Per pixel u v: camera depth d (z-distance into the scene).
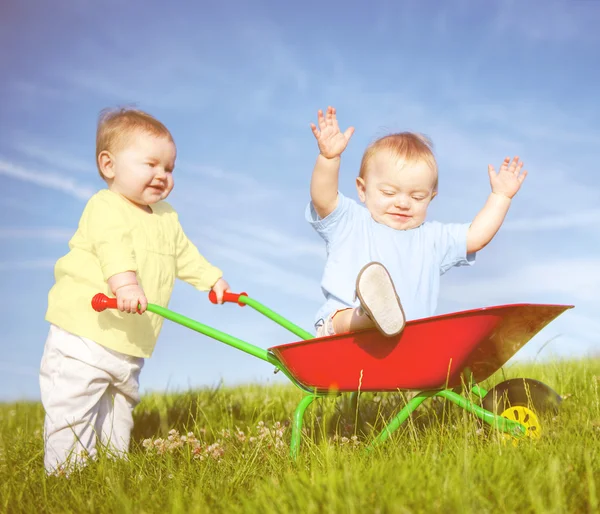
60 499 2.52
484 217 3.68
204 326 3.16
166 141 3.67
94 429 3.45
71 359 3.39
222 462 2.87
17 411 5.27
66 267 3.50
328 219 3.60
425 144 3.69
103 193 3.65
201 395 4.89
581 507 2.01
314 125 3.42
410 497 2.00
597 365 4.94
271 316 3.63
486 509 1.91
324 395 3.04
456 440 2.78
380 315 2.73
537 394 3.02
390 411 3.82
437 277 3.66
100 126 3.67
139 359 3.64
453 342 2.81
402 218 3.64
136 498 2.42
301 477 2.28
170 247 3.80
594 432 2.83
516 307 2.75
